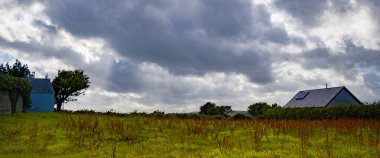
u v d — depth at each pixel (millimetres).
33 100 60906
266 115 69250
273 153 21406
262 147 24000
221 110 89438
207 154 21891
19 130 30625
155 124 37781
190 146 25312
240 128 36125
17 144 25266
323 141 26828
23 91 49219
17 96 47344
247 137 28906
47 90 62656
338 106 51500
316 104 66625
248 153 21641
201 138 28906
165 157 21391
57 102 87375
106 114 55781
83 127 31812
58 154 22469
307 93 73688
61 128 32656
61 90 86250
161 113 57844
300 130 31547
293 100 75875
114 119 42281
